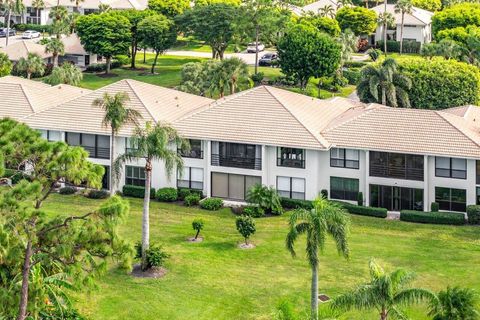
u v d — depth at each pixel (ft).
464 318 126.41
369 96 305.32
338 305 123.85
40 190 121.08
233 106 239.50
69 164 125.59
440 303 128.36
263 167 227.81
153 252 173.78
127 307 156.97
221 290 165.78
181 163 183.01
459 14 479.41
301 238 196.34
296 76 371.56
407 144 220.02
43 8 543.39
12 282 127.85
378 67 304.30
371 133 225.76
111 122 210.18
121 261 135.33
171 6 508.94
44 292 134.51
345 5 531.50
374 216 216.33
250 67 423.23
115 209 125.39
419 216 210.79
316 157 224.53
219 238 197.57
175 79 407.64
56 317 141.08
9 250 120.57
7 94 263.49
